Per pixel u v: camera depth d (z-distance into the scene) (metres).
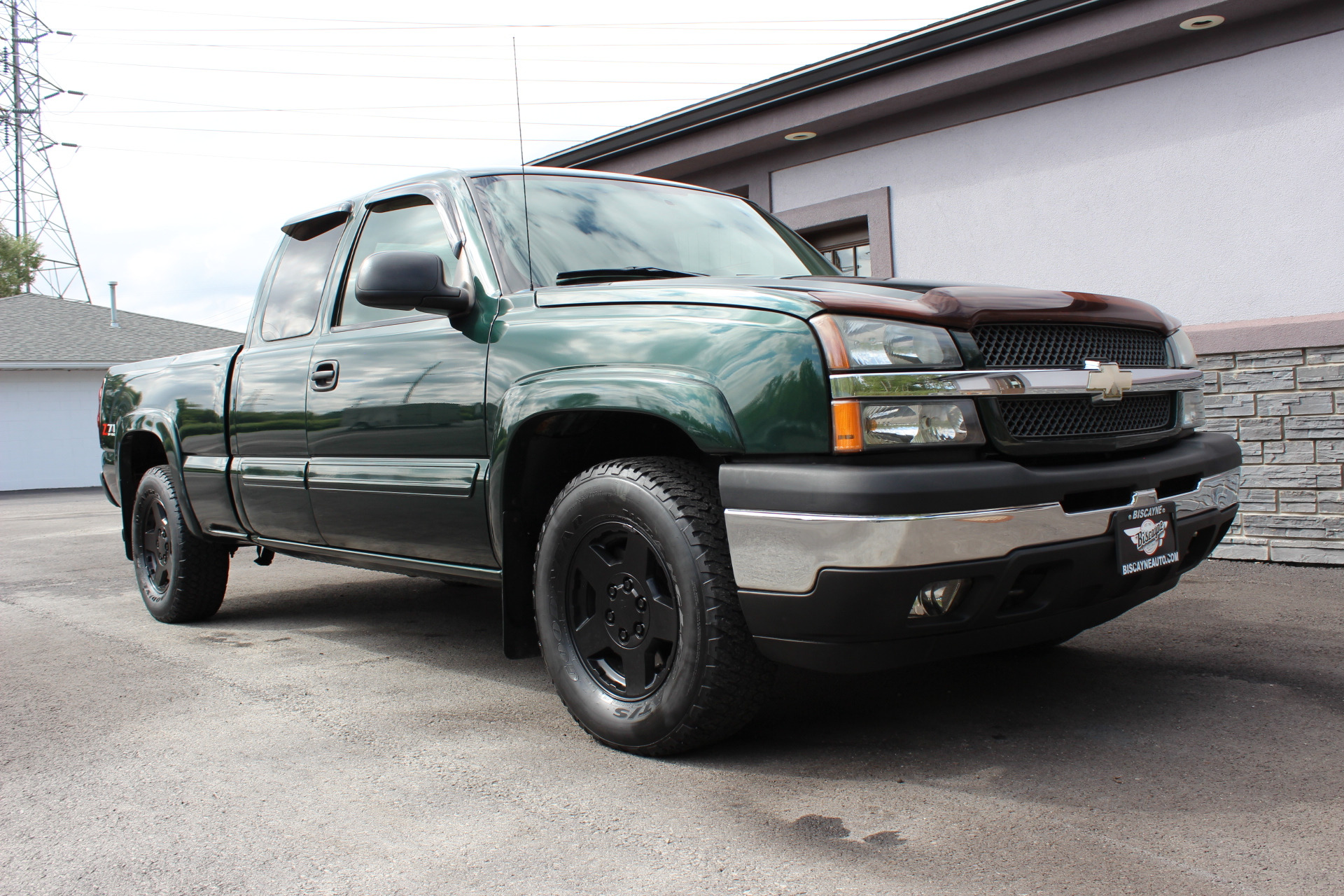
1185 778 2.39
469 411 3.05
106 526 11.16
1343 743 2.60
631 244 3.46
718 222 3.81
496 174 3.52
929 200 7.20
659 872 1.97
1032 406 2.48
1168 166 6.07
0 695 3.51
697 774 2.52
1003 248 6.84
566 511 2.78
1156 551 2.60
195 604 4.72
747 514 2.35
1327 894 1.81
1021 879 1.89
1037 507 2.33
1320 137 5.50
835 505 2.21
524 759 2.68
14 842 2.23
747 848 2.07
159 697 3.42
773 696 3.20
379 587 5.80
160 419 4.64
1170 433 2.84
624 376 2.60
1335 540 4.96
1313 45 5.49
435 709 3.19
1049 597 2.44
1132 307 2.90
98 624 4.87
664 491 2.54
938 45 6.52
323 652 4.07
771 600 2.33
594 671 2.79
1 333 23.88
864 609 2.22
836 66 7.05
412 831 2.22
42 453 22.16
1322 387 4.96
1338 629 3.80
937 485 2.20
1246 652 3.52
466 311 3.12
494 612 4.93
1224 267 5.89
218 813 2.36
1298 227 5.61
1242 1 5.40
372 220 3.81
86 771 2.69
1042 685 3.22
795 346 2.30
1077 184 6.46
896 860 1.99
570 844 2.13
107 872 2.06
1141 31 5.81
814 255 3.94
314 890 1.95
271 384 3.95
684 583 2.48
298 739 2.91
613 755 2.69
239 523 4.28
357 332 3.63
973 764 2.52
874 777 2.46
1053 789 2.34
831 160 7.79
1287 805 2.21
